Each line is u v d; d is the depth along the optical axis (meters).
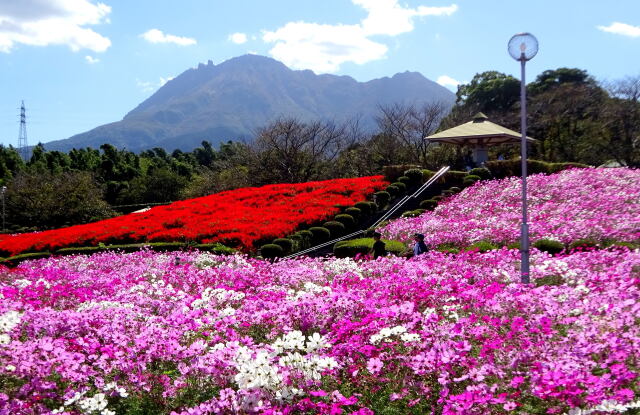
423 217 20.33
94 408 4.67
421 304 7.38
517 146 46.66
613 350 4.85
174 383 5.14
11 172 62.09
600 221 14.77
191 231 19.53
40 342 5.29
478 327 5.79
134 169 65.94
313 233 19.75
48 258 18.72
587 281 8.15
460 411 4.21
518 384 4.61
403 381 4.99
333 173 47.28
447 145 45.09
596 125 41.16
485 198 22.27
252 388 4.53
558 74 54.78
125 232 20.84
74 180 46.47
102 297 8.73
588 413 4.18
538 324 5.67
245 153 46.12
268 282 9.75
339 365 5.11
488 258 11.20
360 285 8.82
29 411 4.59
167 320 6.63
